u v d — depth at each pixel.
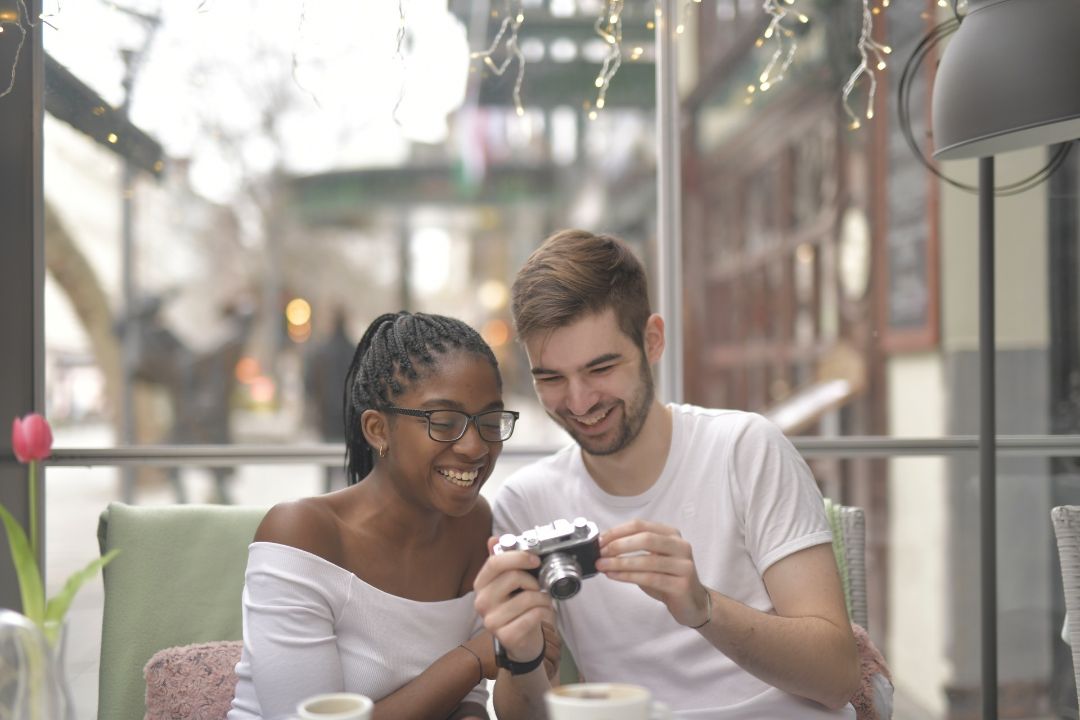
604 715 0.59
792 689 1.02
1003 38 1.24
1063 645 2.37
